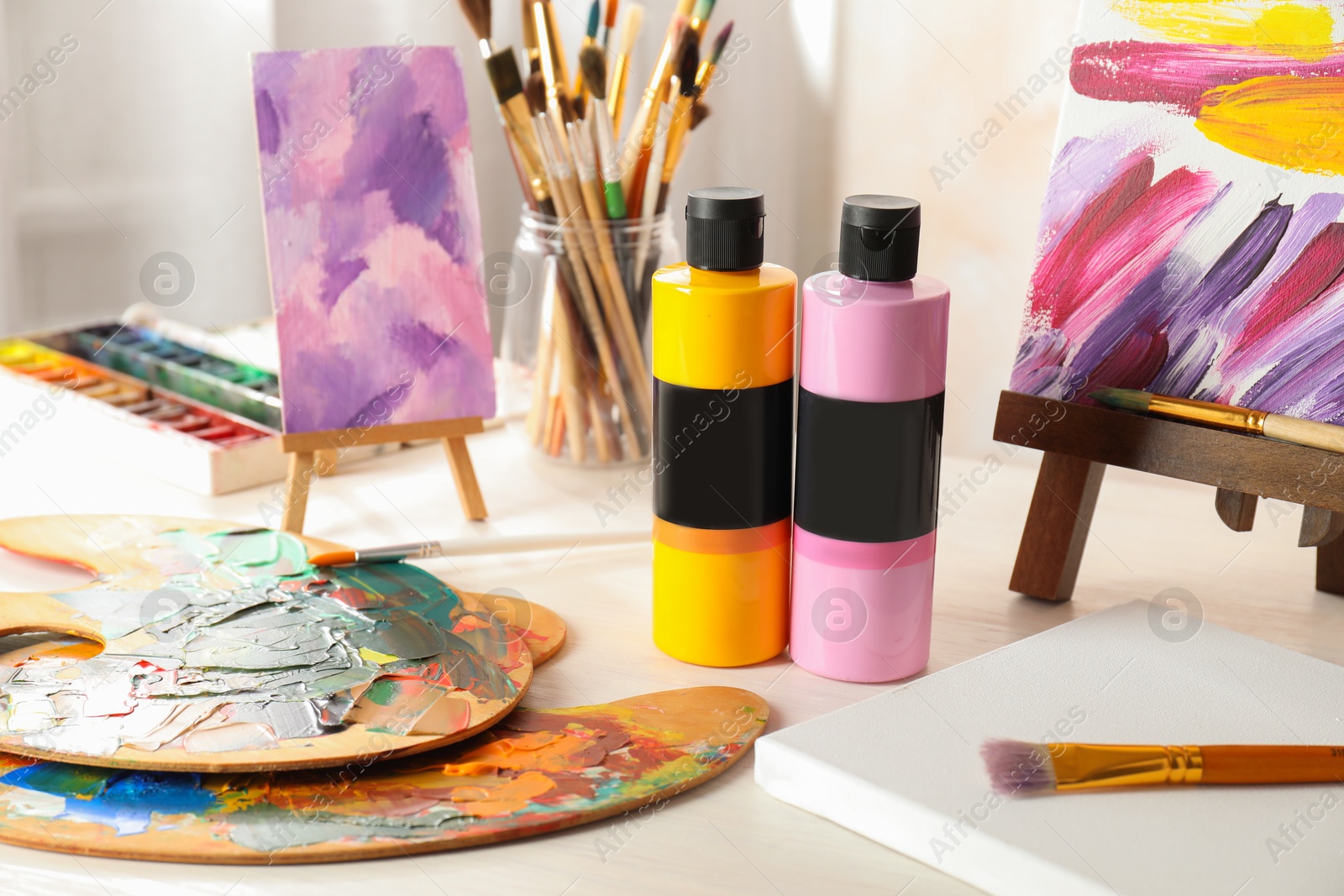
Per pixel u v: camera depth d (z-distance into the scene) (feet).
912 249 1.68
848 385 1.67
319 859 1.40
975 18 3.41
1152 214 1.91
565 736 1.64
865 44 3.58
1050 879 1.30
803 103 3.72
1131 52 1.91
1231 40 1.84
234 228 3.97
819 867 1.41
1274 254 1.83
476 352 2.34
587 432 2.62
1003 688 1.69
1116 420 1.94
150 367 2.97
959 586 2.14
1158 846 1.34
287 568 2.06
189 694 1.64
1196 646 1.82
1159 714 1.62
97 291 3.94
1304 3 1.78
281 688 1.66
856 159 3.71
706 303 1.68
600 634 1.98
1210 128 1.86
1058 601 2.08
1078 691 1.68
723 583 1.81
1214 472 1.87
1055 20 3.30
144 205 3.91
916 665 1.83
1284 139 1.81
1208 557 2.26
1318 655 1.89
